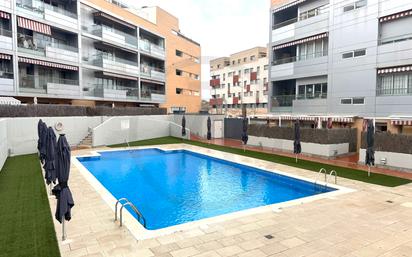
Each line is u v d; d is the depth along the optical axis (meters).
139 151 26.23
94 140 26.59
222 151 24.62
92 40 33.12
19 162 18.20
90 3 31.84
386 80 21.88
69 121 25.48
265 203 12.37
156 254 6.61
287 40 29.42
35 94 25.61
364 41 22.64
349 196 11.46
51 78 27.48
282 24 30.77
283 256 6.57
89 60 32.44
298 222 8.67
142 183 15.59
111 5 35.53
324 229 8.16
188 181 16.06
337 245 7.16
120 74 36.06
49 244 7.05
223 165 20.20
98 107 30.09
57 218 7.32
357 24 23.09
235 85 70.25
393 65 20.89
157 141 31.91
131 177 16.91
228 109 70.19
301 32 27.83
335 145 20.77
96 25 32.91
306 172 16.03
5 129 18.95
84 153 22.81
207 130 31.97
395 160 16.52
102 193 11.77
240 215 9.27
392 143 16.69
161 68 46.94
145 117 33.50
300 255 6.63
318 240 7.43
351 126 22.95
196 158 23.09
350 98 23.81
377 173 15.70
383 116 21.53
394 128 20.09
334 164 18.38
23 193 11.41
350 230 8.10
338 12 24.45
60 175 7.20
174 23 50.31
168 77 48.47
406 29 20.59
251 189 14.52
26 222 8.45
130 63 37.78
